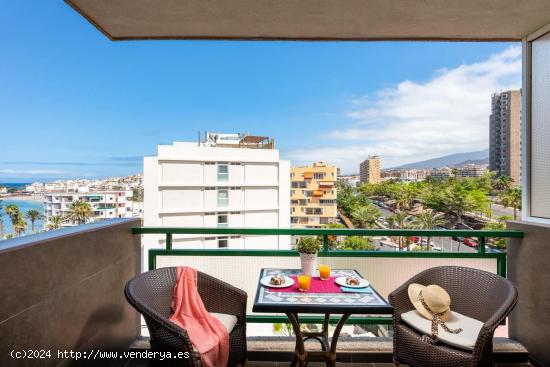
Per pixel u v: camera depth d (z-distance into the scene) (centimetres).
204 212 3209
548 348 229
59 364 167
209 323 196
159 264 274
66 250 174
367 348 249
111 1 230
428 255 270
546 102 270
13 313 136
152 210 3061
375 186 7519
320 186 6162
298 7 239
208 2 232
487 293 216
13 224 5278
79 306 185
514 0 224
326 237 274
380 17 253
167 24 267
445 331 193
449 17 251
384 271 271
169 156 3108
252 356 253
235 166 3331
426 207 5359
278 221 3503
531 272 244
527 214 282
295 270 244
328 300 182
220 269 273
